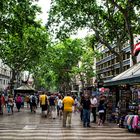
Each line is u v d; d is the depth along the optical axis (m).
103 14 32.84
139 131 17.31
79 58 72.56
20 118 26.02
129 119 17.36
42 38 48.38
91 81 90.50
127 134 16.14
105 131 17.38
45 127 19.00
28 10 28.69
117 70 71.69
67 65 77.69
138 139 14.34
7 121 23.00
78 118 27.22
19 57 53.66
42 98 27.58
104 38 33.56
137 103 19.55
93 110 23.11
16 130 17.31
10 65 55.53
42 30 47.34
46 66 80.06
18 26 29.08
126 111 20.39
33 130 17.38
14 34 30.11
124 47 65.62
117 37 33.47
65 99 19.88
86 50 69.75
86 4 31.92
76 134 15.91
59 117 27.53
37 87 118.44
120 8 28.16
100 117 21.44
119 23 33.41
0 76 79.19
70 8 32.06
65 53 72.56
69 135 15.48
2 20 28.58
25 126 19.47
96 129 18.33
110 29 33.81
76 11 32.56
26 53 52.78
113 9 32.53
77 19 32.94
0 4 27.11
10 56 53.47
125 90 22.22
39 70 80.50
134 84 20.17
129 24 30.05
